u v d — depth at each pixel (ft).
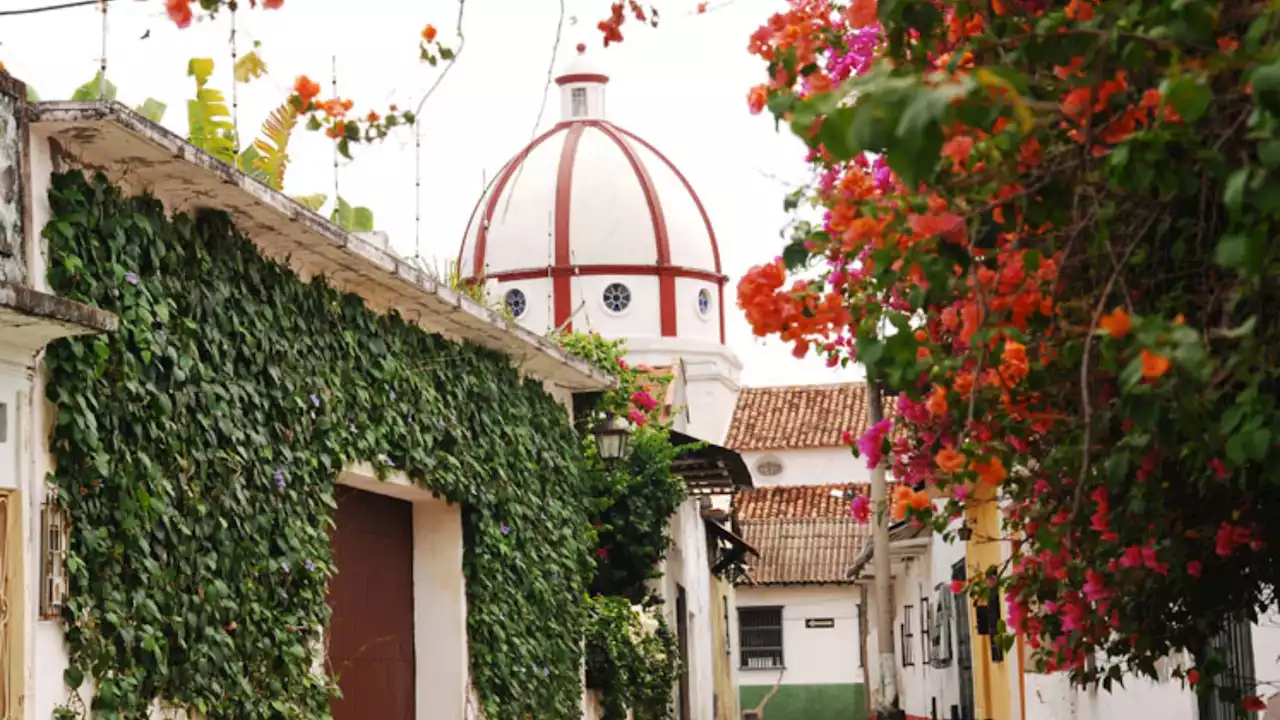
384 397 35.53
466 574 41.09
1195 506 21.31
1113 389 18.95
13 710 22.21
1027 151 14.83
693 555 83.35
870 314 17.87
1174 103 11.69
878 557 58.49
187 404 26.68
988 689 63.21
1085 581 24.03
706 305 162.40
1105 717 44.50
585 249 156.66
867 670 133.80
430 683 40.60
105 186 24.86
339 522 37.01
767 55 19.22
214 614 26.94
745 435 169.78
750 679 141.49
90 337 23.97
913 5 14.76
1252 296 15.23
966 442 18.86
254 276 29.71
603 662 51.98
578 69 168.76
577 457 50.42
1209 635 24.14
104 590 24.12
